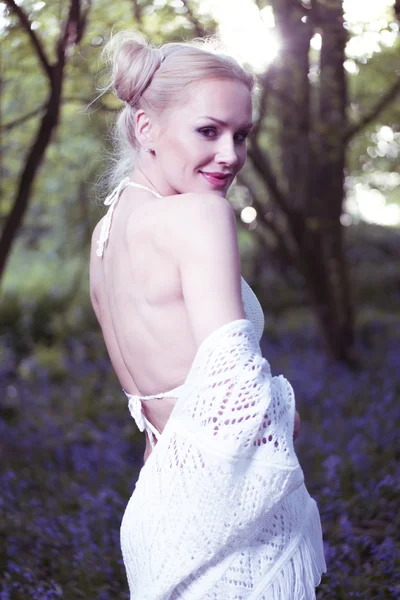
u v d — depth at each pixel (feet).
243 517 4.20
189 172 4.73
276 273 34.73
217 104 4.65
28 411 18.92
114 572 9.51
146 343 4.68
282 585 4.40
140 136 4.94
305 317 30.96
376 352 24.62
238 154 4.82
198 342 4.18
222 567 4.35
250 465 4.18
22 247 31.65
